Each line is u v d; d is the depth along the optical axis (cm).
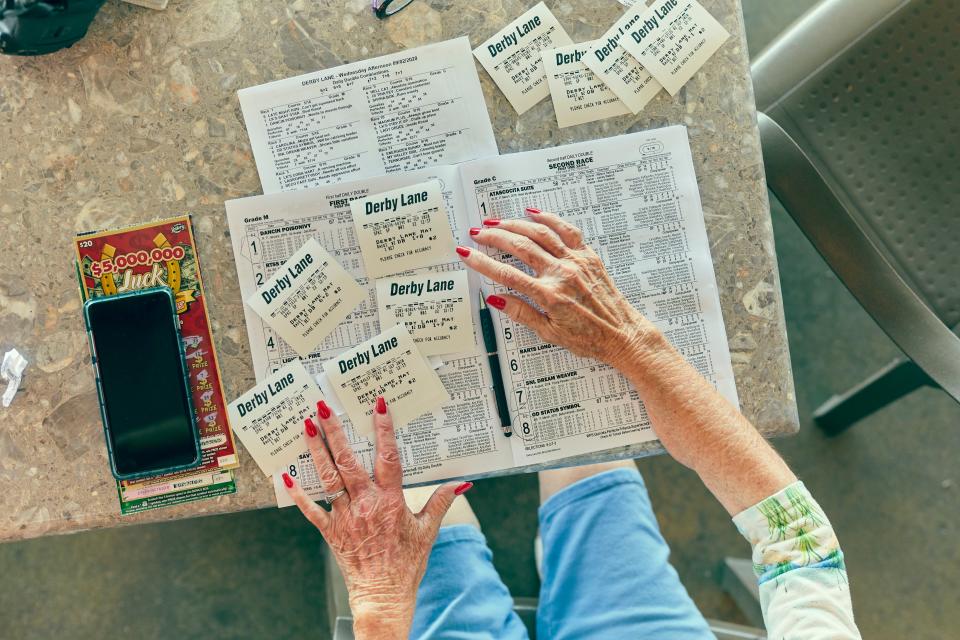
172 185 91
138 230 91
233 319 91
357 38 92
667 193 91
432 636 109
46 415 91
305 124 91
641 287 91
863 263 98
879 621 153
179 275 91
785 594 85
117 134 91
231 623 152
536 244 87
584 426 90
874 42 111
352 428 90
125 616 152
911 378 126
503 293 90
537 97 92
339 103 91
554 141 92
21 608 152
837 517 156
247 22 92
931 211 113
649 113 92
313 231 90
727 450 86
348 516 87
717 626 119
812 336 159
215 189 91
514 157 90
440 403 90
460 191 90
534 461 90
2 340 91
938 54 111
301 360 90
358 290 90
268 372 90
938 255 112
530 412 90
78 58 91
